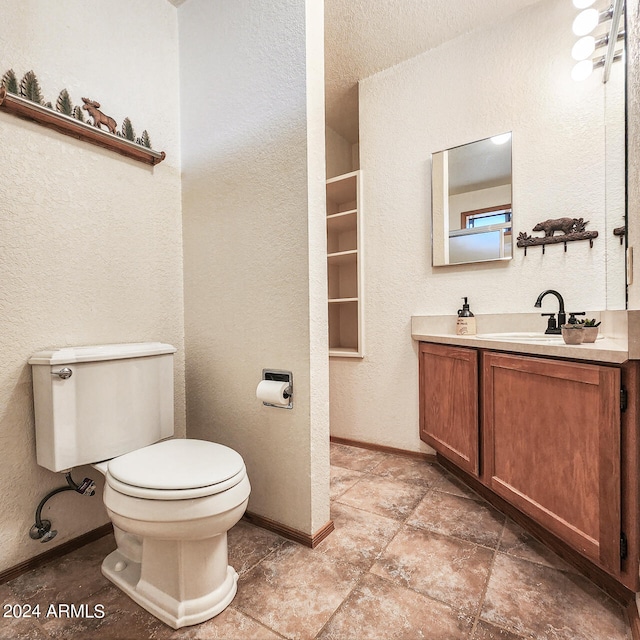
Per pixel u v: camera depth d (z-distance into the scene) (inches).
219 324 66.4
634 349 39.0
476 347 67.5
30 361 49.8
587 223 72.0
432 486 75.9
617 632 39.3
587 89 71.6
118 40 62.2
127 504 40.0
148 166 66.7
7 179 49.0
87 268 57.8
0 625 41.1
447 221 86.7
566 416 48.1
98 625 41.0
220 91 65.6
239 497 42.6
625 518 41.0
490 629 39.7
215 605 42.3
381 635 39.0
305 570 49.6
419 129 90.1
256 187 60.7
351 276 119.0
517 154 78.4
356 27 80.7
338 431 104.3
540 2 75.3
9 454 49.3
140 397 55.9
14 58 49.8
